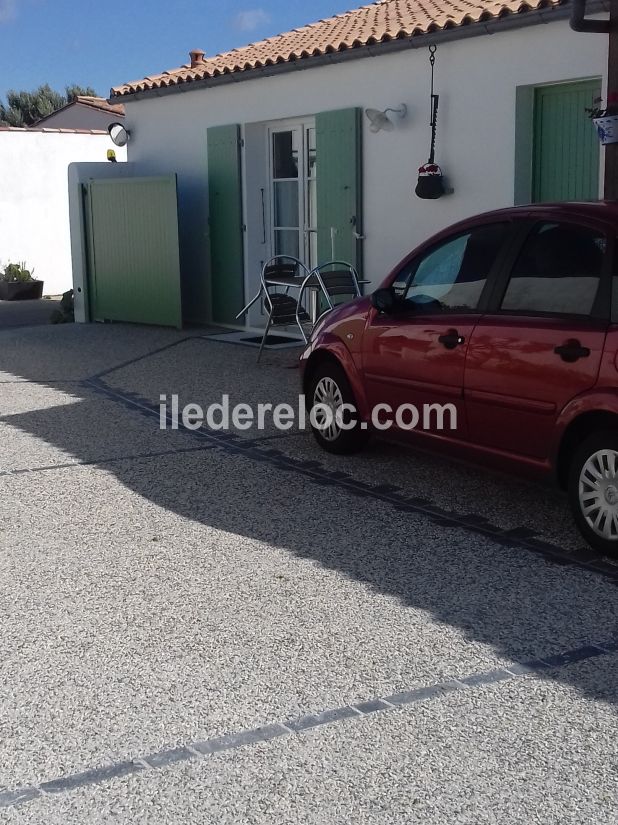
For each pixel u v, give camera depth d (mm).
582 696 3879
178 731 3660
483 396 5836
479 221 6191
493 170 9727
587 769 3383
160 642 4387
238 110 12852
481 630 4473
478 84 9719
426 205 10469
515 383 5602
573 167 9258
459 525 5898
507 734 3605
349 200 11312
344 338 7070
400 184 10727
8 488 6727
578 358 5227
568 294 5426
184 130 13922
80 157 22047
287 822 3125
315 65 11328
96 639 4426
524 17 9000
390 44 10328
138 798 3260
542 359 5426
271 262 12070
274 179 12875
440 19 10250
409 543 5598
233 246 13344
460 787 3287
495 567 5223
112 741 3600
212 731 3656
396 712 3768
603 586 4957
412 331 6383
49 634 4484
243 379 10398
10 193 21297
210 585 5020
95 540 5699
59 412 9102
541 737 3582
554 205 5781
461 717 3729
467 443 6070
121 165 15234
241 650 4297
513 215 5949
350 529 5840
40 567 5293
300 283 10750
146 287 14453
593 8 8398
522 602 4770
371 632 4461
